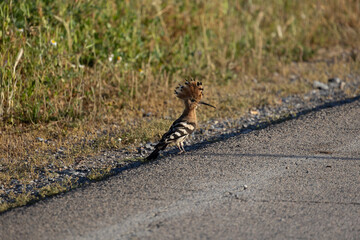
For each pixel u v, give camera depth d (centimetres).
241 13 2297
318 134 1163
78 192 855
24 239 686
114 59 1650
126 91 1555
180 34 2041
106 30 1730
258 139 1141
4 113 1355
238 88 1764
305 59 2200
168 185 868
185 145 1186
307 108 1522
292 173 918
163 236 686
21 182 968
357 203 785
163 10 2002
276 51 2184
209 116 1442
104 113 1441
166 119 1408
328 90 1756
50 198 842
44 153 1141
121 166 1030
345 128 1206
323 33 2420
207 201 799
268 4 2434
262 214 751
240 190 842
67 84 1498
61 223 731
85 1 1738
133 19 1809
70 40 1570
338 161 978
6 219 755
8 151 1153
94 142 1209
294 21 2384
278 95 1702
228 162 983
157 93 1609
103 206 786
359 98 1580
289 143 1101
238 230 702
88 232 700
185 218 740
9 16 1521
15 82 1370
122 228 711
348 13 2547
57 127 1314
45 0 1652
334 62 2152
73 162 1074
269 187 854
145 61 1752
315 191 834
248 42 2139
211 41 2034
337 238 676
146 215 750
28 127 1315
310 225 714
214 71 1834
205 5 2145
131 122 1396
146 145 1184
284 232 695
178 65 1808
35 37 1548
